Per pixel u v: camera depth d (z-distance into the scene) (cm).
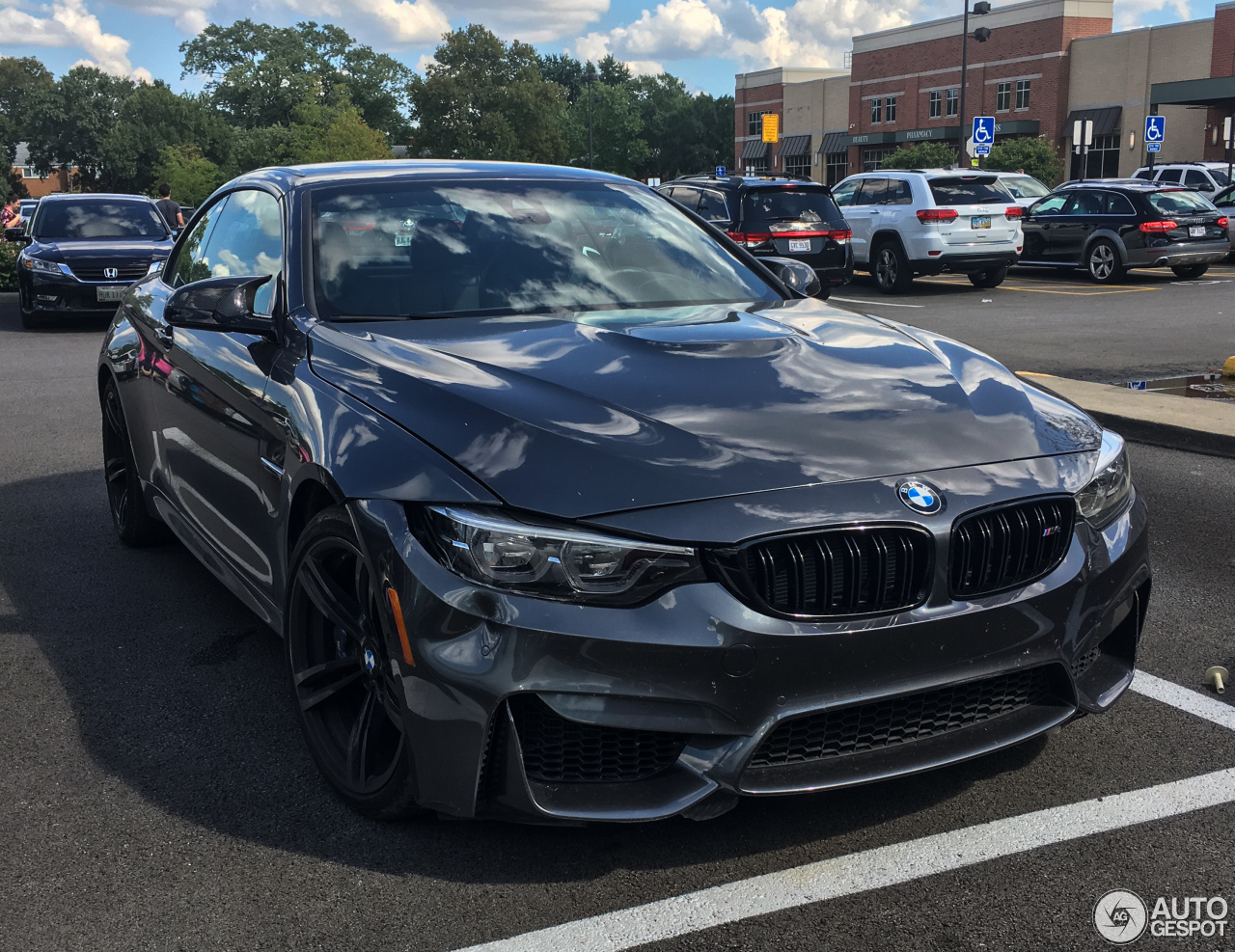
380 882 251
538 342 304
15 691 354
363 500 254
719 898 242
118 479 508
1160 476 621
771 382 280
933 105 6303
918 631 240
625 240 387
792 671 233
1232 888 243
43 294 1335
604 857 258
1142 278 1917
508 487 237
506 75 10225
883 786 288
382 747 272
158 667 371
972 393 288
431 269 350
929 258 1700
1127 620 289
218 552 368
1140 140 5200
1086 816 272
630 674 229
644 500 234
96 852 264
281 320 336
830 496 239
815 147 7388
